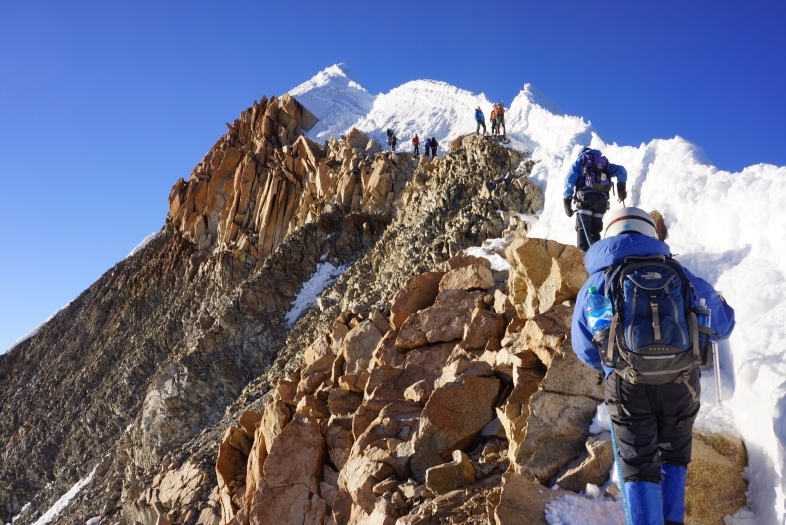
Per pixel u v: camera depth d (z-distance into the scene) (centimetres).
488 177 1995
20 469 4075
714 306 327
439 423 617
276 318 3312
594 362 344
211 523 1134
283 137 4906
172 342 4066
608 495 429
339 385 938
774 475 375
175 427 2852
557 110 2448
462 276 877
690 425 329
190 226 5322
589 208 685
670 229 690
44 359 5816
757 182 562
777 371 390
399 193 3534
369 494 612
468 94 4322
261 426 1010
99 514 2350
